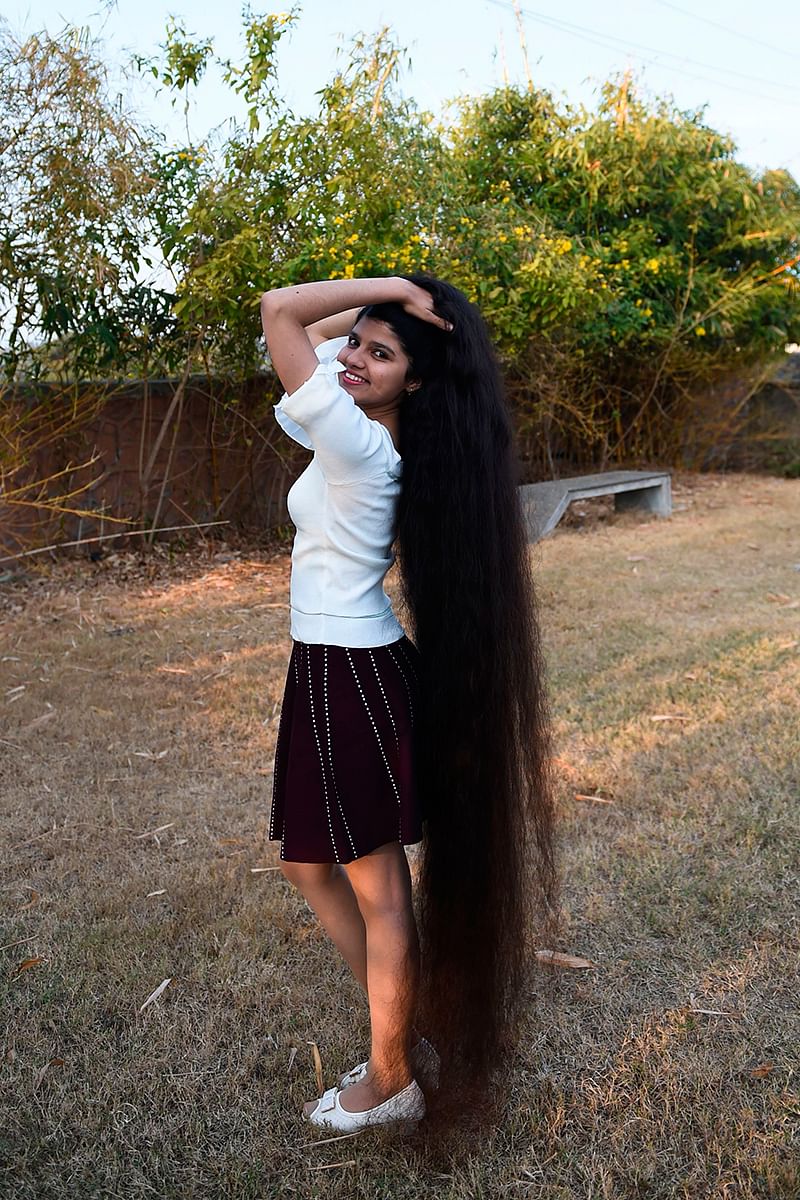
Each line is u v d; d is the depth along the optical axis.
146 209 6.10
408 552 1.75
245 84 6.18
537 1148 1.93
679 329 9.97
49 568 6.61
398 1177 1.87
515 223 8.27
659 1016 2.28
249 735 4.01
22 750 3.84
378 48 6.52
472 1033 1.94
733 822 3.14
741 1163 1.86
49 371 6.30
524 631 1.85
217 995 2.38
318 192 6.53
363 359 1.69
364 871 1.81
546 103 10.02
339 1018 2.30
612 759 3.65
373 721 1.73
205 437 7.36
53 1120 2.00
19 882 2.89
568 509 9.51
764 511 9.21
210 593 6.27
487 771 1.81
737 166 10.31
